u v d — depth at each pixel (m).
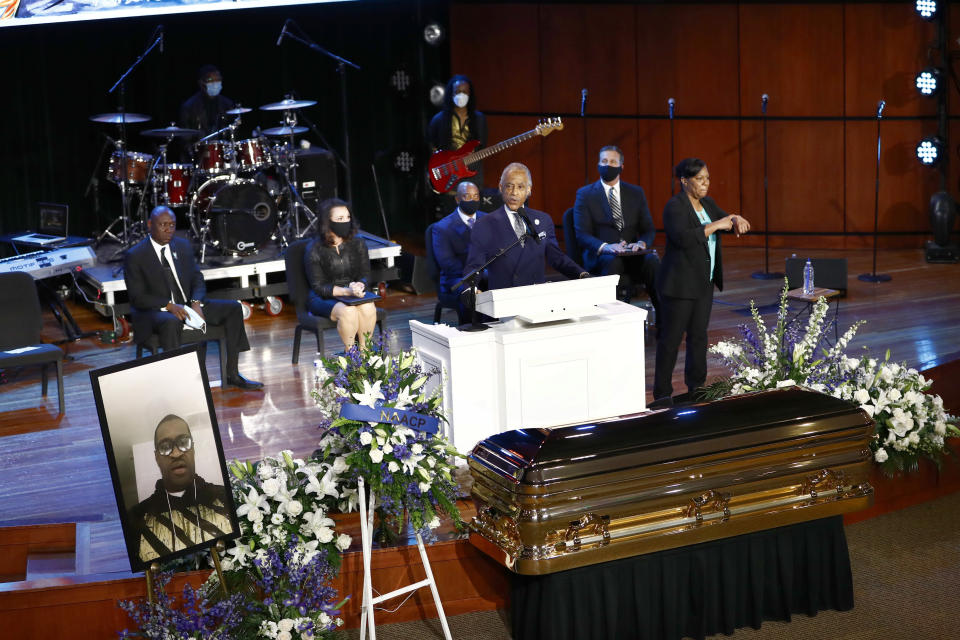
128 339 11.50
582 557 5.72
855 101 13.87
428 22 14.85
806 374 7.35
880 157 13.91
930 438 7.52
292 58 15.27
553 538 5.69
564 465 5.63
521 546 5.72
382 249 12.98
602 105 14.77
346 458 5.77
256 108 15.26
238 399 9.48
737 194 14.53
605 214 10.98
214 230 12.62
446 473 6.05
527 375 7.26
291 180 13.87
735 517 6.00
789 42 13.92
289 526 6.00
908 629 6.27
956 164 13.78
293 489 6.09
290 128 14.02
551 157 15.12
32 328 9.59
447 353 7.19
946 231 13.23
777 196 14.38
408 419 5.78
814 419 6.18
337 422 5.78
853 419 6.25
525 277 7.94
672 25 14.28
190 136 13.55
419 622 6.44
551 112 14.98
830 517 6.41
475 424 7.30
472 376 7.22
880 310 11.27
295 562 5.82
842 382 7.43
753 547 6.27
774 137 14.22
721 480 5.95
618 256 10.66
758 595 6.32
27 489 7.66
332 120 15.65
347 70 15.55
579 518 5.71
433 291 13.12
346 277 10.31
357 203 16.06
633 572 6.03
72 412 9.32
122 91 13.16
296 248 10.38
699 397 7.80
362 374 5.88
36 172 14.22
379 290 12.92
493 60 15.10
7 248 14.14
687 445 5.88
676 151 14.61
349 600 6.34
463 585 6.51
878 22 13.61
